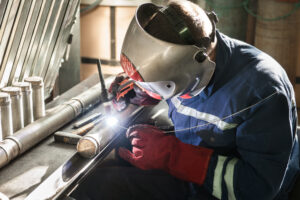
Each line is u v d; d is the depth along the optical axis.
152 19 1.22
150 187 1.71
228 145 1.51
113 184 1.72
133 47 1.19
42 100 1.68
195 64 1.22
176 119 1.62
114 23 2.94
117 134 1.63
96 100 1.93
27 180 1.33
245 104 1.39
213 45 1.34
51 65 1.98
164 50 1.16
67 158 1.47
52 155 1.49
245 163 1.41
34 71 1.84
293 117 1.50
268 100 1.34
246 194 1.39
